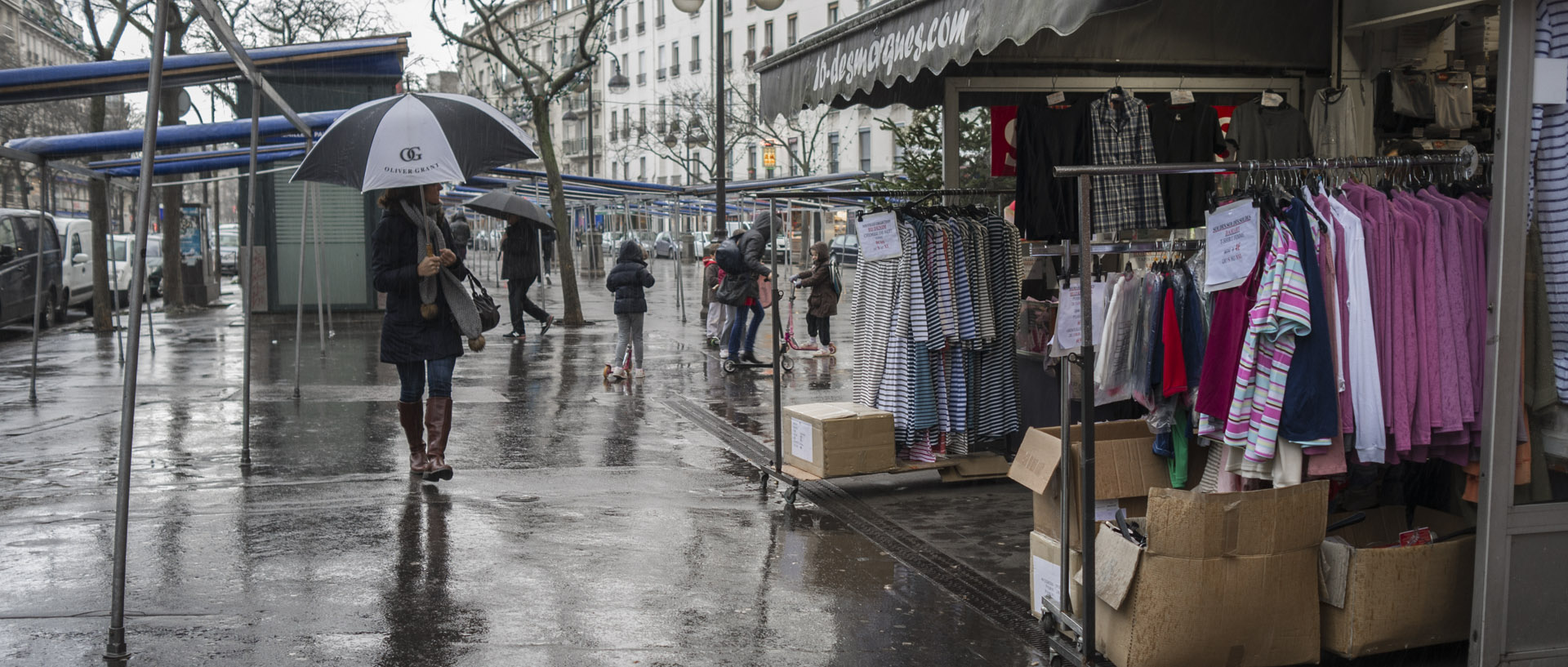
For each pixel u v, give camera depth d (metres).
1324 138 6.77
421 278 6.75
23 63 30.91
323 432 8.90
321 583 5.00
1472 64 6.73
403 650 4.23
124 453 4.13
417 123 6.50
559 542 5.76
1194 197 6.33
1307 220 3.92
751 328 13.60
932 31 5.62
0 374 12.77
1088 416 3.90
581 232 46.09
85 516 6.10
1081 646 4.03
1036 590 4.58
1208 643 3.88
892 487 7.17
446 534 5.86
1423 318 4.02
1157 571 3.84
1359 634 3.96
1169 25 7.36
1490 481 3.74
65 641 4.23
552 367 13.61
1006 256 6.95
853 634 4.50
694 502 6.71
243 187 20.75
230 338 17.09
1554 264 3.81
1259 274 3.97
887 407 6.82
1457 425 4.03
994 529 6.11
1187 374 4.36
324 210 21.03
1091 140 6.14
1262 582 3.91
